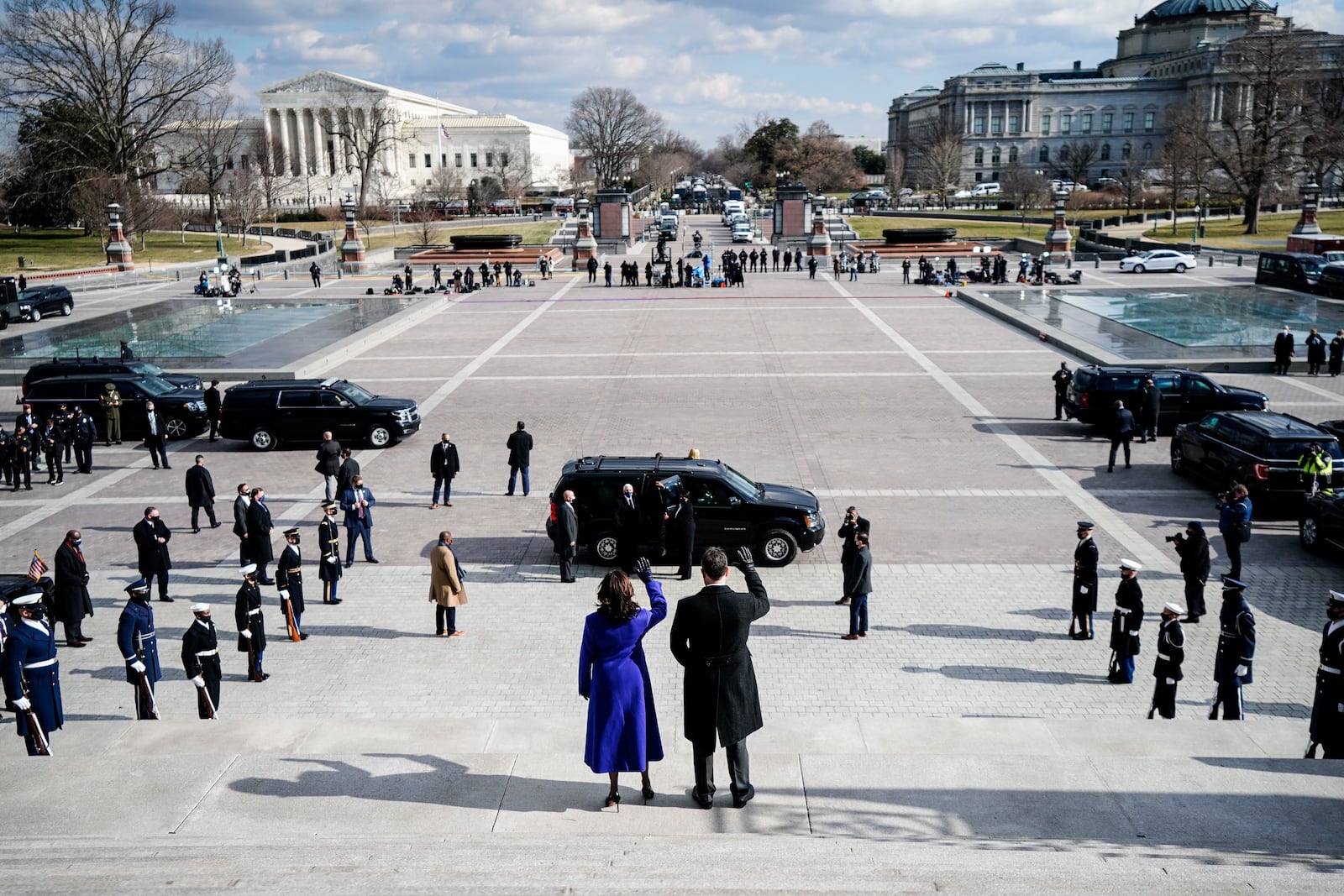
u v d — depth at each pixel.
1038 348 41.00
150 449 26.39
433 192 156.50
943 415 30.03
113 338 46.69
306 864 5.98
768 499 18.47
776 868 5.82
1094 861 5.97
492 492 23.39
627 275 66.19
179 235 112.25
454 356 41.28
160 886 5.54
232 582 18.20
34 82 94.75
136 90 101.19
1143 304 52.62
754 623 15.79
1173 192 107.94
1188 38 191.12
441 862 6.00
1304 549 19.03
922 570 18.09
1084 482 23.53
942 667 14.16
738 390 33.59
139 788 7.39
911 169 198.50
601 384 35.09
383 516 21.84
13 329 50.69
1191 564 15.44
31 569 14.98
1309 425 21.84
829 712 12.77
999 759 7.76
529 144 184.25
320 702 13.28
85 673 14.42
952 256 88.06
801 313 52.09
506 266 68.44
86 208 92.44
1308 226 75.44
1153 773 7.55
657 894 5.37
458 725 9.29
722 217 128.38
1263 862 5.98
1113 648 13.60
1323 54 151.50
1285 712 12.64
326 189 156.50
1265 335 41.72
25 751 10.30
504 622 15.96
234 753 8.09
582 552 19.12
